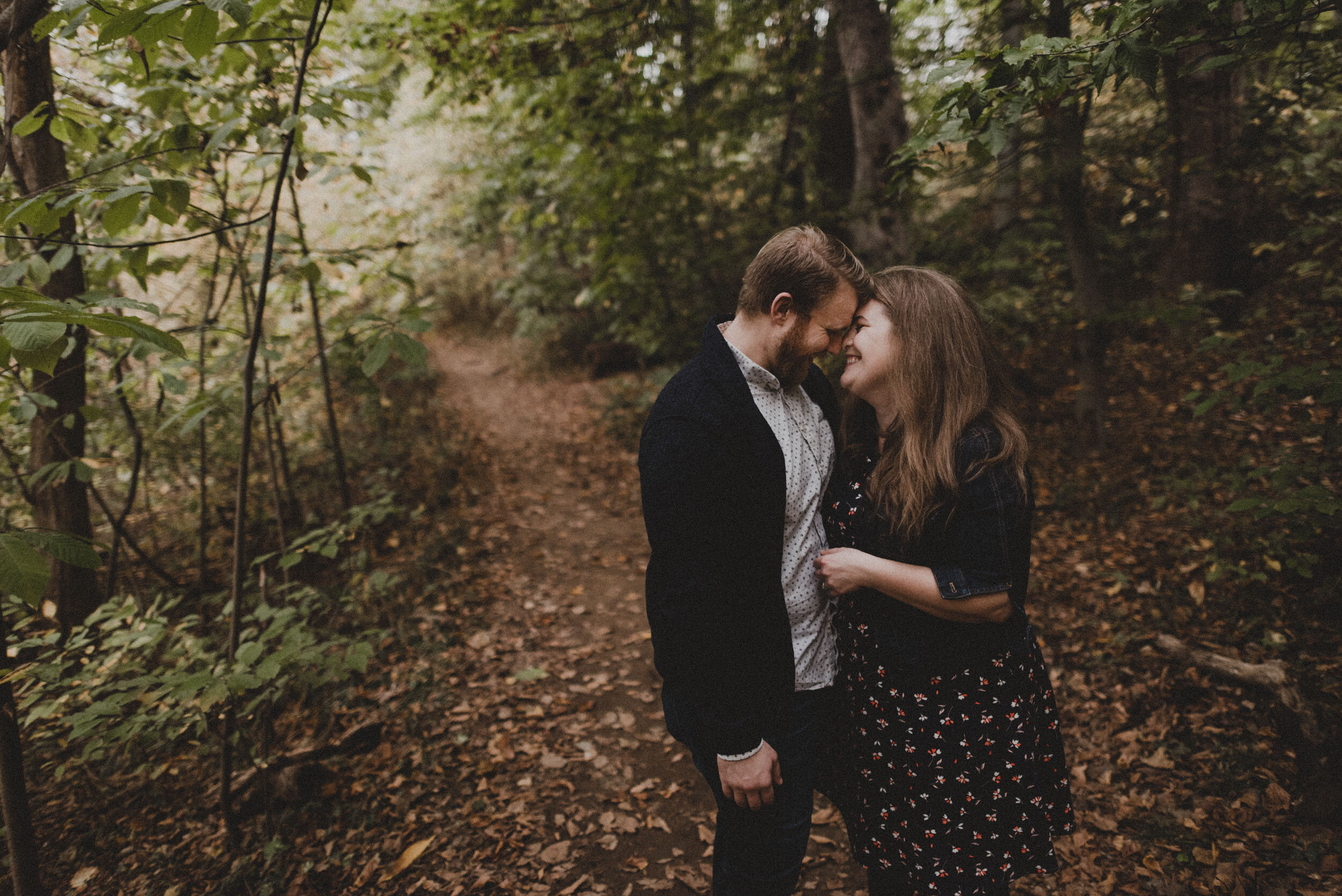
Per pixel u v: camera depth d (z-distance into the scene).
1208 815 2.10
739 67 6.50
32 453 3.10
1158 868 1.95
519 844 2.28
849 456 1.55
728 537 1.28
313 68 2.59
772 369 1.41
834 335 1.37
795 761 1.44
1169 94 4.32
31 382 3.01
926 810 1.35
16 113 2.06
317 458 5.92
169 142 1.94
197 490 4.64
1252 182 4.98
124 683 1.99
